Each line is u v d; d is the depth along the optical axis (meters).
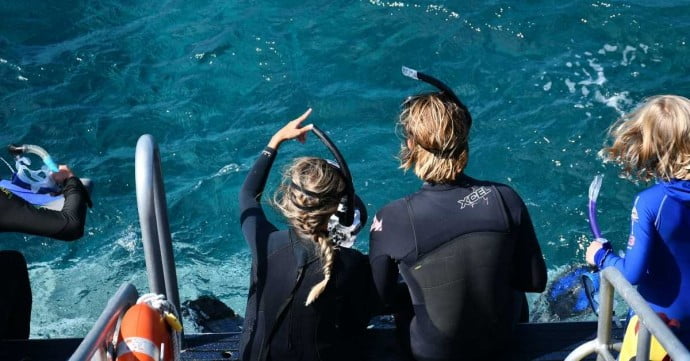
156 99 10.84
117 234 9.19
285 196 3.54
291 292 3.60
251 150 10.08
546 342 4.30
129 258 8.92
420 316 3.77
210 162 9.95
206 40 11.70
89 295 8.45
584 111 10.29
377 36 11.59
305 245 3.60
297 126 4.14
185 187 9.62
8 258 4.66
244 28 11.83
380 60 11.24
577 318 7.55
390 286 3.72
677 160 3.35
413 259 3.67
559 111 10.31
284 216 3.56
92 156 10.08
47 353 4.41
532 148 9.87
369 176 9.59
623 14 11.58
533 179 9.55
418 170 3.69
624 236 8.91
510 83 10.79
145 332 3.45
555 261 8.75
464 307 3.70
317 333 3.65
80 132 10.35
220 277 8.65
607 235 8.93
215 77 11.13
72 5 12.43
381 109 10.55
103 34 11.92
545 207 9.26
